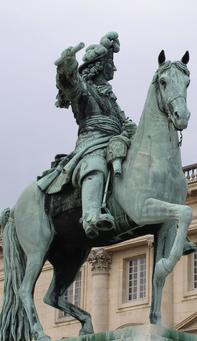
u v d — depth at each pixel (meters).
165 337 7.32
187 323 31.36
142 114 8.48
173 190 8.19
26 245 9.02
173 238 8.21
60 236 9.09
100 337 7.60
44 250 8.96
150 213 7.98
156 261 8.24
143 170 8.20
